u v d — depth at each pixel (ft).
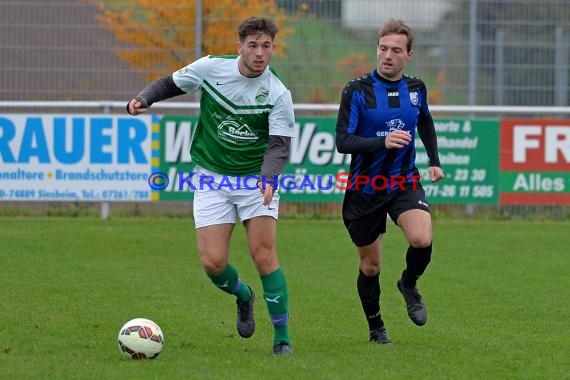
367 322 67.46
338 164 125.90
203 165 55.93
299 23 127.95
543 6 128.88
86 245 102.32
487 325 67.21
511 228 121.80
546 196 127.13
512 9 128.88
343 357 55.77
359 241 59.57
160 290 78.18
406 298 59.57
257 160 55.57
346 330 64.90
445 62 129.08
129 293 76.38
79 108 123.85
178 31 126.52
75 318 66.08
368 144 56.39
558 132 126.72
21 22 124.88
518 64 129.08
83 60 125.80
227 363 53.36
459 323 67.92
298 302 74.74
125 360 53.62
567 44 129.08
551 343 61.21
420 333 64.23
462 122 125.70
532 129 126.52
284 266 92.17
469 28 128.88
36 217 125.90
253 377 50.11
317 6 127.95
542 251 103.71
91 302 72.13
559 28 129.08
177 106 124.26
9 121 122.52
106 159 123.44
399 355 56.70
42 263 90.43
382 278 86.99
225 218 55.77
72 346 57.36
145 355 53.93
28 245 101.35
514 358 56.54
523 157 126.62
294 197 125.90
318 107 124.36
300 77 128.26
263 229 55.26
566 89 129.39
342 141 57.82
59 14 125.18
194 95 130.00
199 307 71.41
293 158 125.29
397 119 59.00
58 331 61.67
